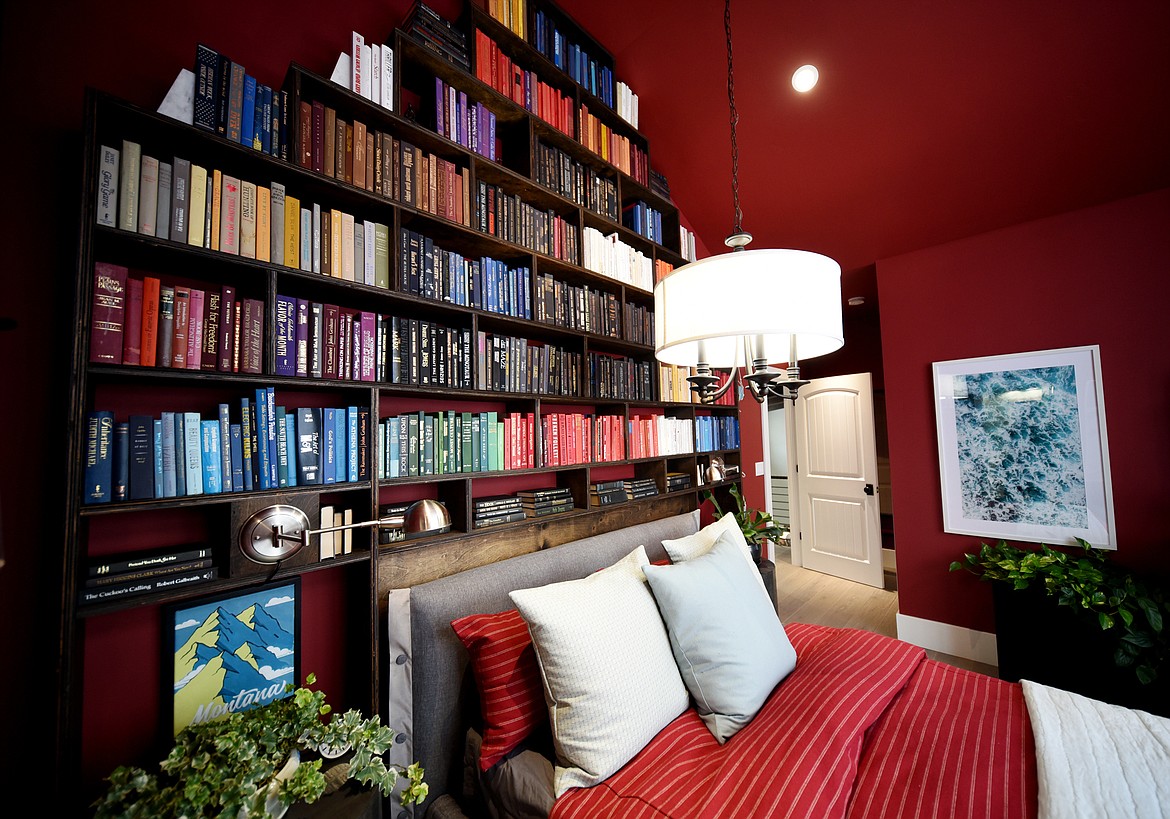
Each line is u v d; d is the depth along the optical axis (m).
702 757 1.10
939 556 2.94
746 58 2.44
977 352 2.81
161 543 1.20
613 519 2.38
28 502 1.04
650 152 3.11
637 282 2.65
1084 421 2.49
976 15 2.02
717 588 1.38
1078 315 2.51
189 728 0.95
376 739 1.03
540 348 2.01
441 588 1.43
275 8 1.50
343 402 1.55
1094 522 2.45
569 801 1.01
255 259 1.21
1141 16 1.85
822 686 1.23
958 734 1.12
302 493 1.25
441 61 1.71
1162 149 2.16
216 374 1.13
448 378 1.64
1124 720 1.09
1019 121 2.26
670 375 2.81
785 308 1.00
